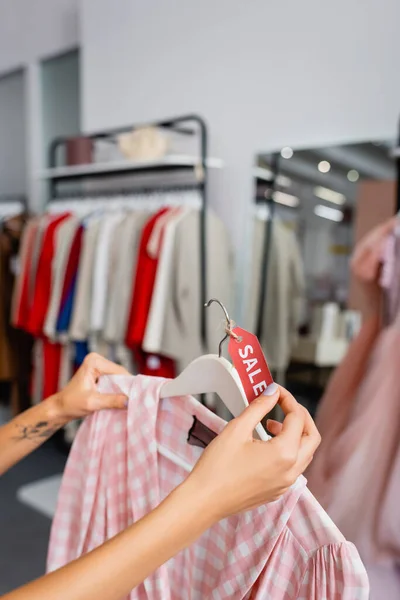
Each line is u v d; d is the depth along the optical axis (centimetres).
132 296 220
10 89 371
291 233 198
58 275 254
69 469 83
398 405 137
